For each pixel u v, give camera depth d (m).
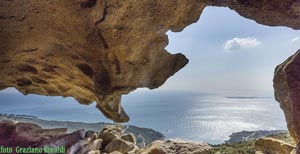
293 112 4.30
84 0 5.04
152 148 9.76
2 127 4.74
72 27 5.83
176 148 9.52
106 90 7.41
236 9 5.57
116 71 6.91
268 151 8.04
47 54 6.98
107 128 13.95
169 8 5.29
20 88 9.62
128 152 12.72
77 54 6.79
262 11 5.24
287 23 5.42
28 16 5.54
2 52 6.62
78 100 10.61
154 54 6.77
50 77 8.55
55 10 5.36
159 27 5.78
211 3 5.48
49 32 6.05
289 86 4.40
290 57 4.89
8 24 5.74
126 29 5.64
